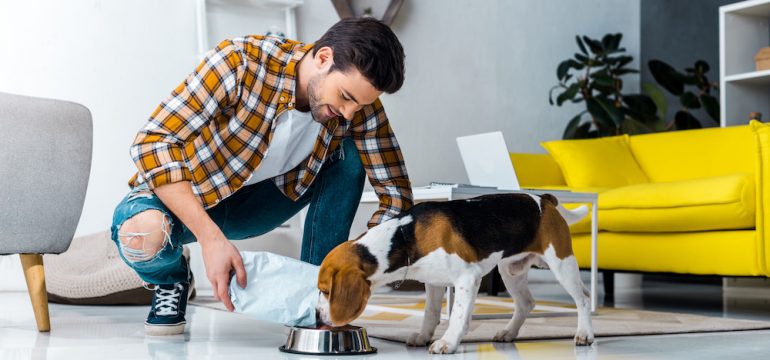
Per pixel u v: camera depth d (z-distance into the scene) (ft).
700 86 16.06
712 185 10.05
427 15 15.53
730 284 14.71
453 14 15.85
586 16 17.58
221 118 5.55
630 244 11.26
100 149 12.33
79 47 12.25
